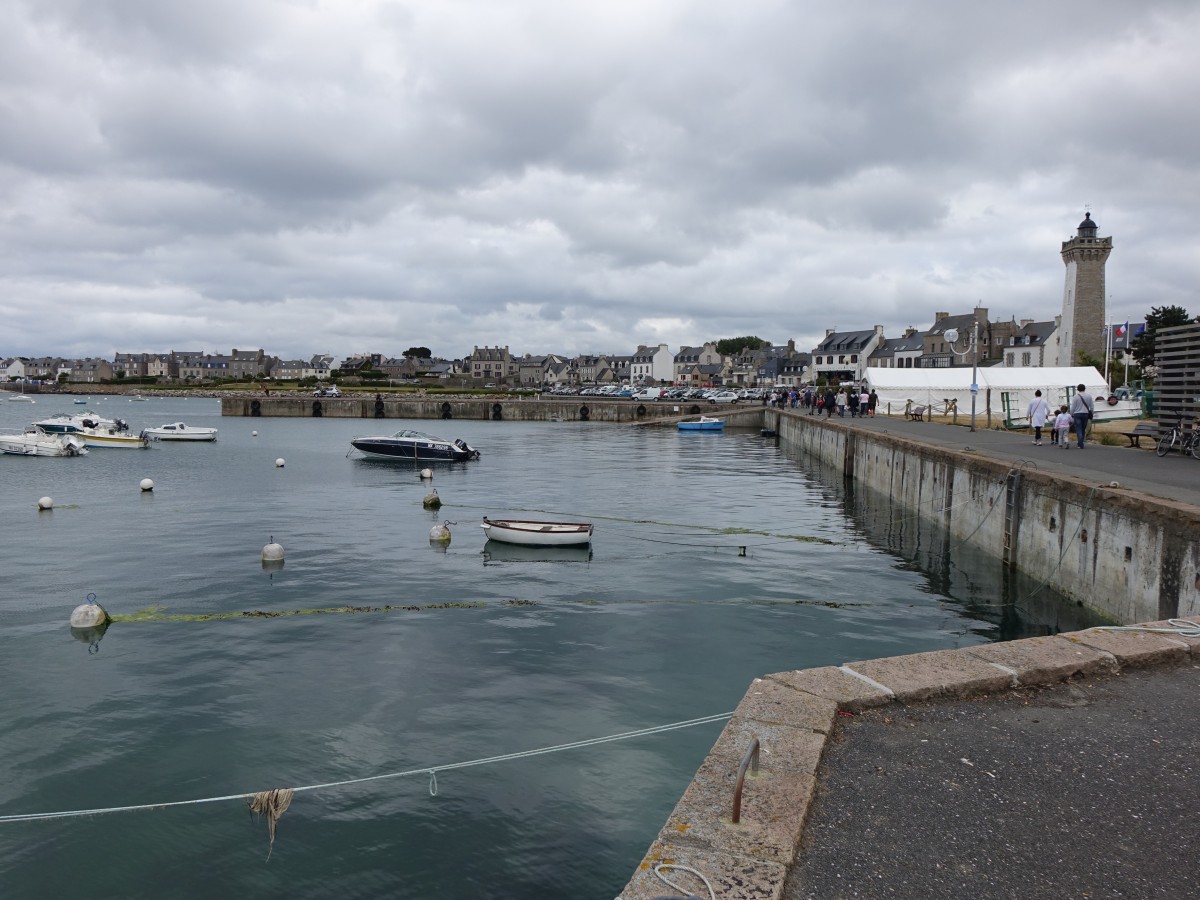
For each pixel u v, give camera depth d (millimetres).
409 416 106250
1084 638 7480
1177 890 4051
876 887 4008
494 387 172000
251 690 13070
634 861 8445
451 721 11836
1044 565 17609
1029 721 5953
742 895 3768
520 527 24766
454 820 9195
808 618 17109
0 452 51875
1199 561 11930
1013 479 19156
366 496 36000
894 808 4750
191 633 16078
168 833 8984
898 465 30688
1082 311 73750
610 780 10070
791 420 66188
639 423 94000
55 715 12102
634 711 12188
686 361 183125
